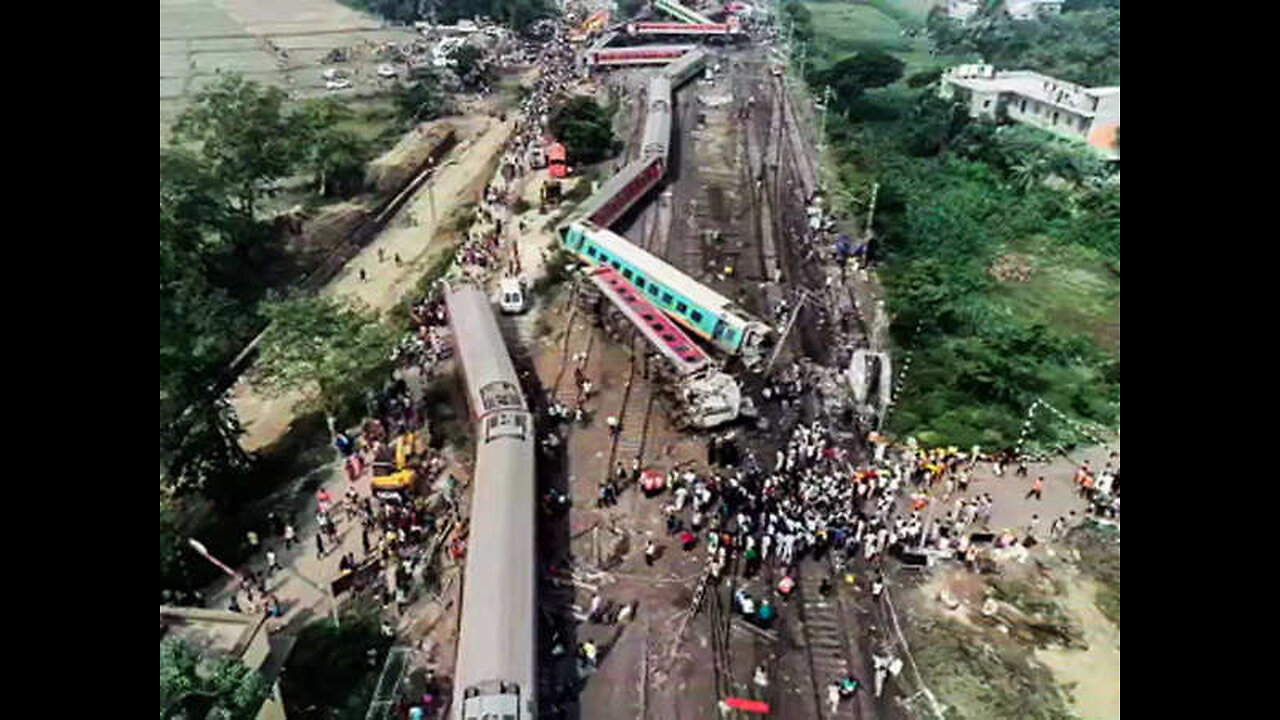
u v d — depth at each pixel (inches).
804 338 2677.2
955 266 3097.9
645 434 2217.0
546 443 2137.1
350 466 2006.6
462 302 2481.5
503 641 1354.6
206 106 3683.6
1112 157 3636.8
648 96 4808.1
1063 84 4089.6
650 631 1648.6
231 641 1408.7
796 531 1835.6
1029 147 3806.6
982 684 1563.7
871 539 1825.8
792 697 1535.4
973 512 1925.4
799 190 3858.3
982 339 2615.7
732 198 3737.7
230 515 1886.1
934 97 4426.7
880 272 3105.3
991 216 3452.3
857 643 1644.9
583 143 4028.1
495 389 1994.3
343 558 1724.9
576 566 1785.2
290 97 4872.0
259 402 2268.7
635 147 4269.2
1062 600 1732.3
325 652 1555.1
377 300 2888.8
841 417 2282.2
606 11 7057.1
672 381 2265.0
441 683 1509.6
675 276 2672.2
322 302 2303.2
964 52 6048.2
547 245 3198.8
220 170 3225.9
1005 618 1695.4
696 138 4463.6
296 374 2137.1
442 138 4414.4
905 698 1544.0
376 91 5206.7
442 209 3656.5
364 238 3403.1
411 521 1839.3
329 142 3804.1
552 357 2544.3
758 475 2043.6
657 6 7017.7
